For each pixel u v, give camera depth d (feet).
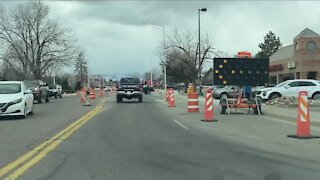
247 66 82.53
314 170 30.25
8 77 301.84
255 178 27.66
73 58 282.97
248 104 80.48
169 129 55.57
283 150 38.91
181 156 35.50
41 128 56.03
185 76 252.21
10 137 47.01
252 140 45.44
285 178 27.73
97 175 28.25
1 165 31.40
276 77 228.22
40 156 35.01
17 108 69.72
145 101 140.87
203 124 62.23
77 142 43.06
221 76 82.48
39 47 270.87
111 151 37.76
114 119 69.87
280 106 96.89
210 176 28.17
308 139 46.26
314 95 114.93
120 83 134.51
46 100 141.49
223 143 43.11
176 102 130.31
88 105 115.85
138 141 44.14
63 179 27.09
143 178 27.48
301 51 193.16
